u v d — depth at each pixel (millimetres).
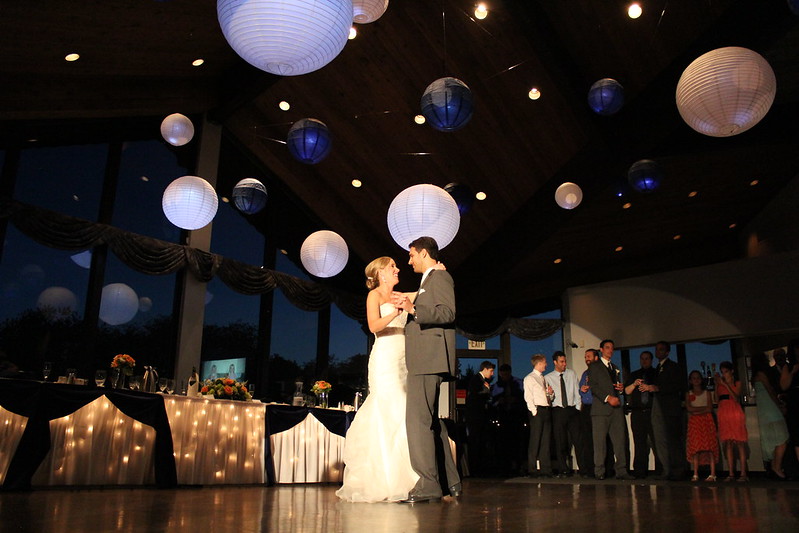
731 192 8969
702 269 9289
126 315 7207
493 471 8578
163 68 7117
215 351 8344
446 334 2953
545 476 7551
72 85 6469
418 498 2762
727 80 3631
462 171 8602
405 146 8281
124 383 4859
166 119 6059
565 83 6988
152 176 8031
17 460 3633
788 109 7734
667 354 6664
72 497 3012
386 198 9047
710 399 6625
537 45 6590
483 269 9766
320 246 6848
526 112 7719
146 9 5660
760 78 3631
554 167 8562
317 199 9078
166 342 7664
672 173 8133
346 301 9539
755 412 8672
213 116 8250
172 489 4137
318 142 5363
